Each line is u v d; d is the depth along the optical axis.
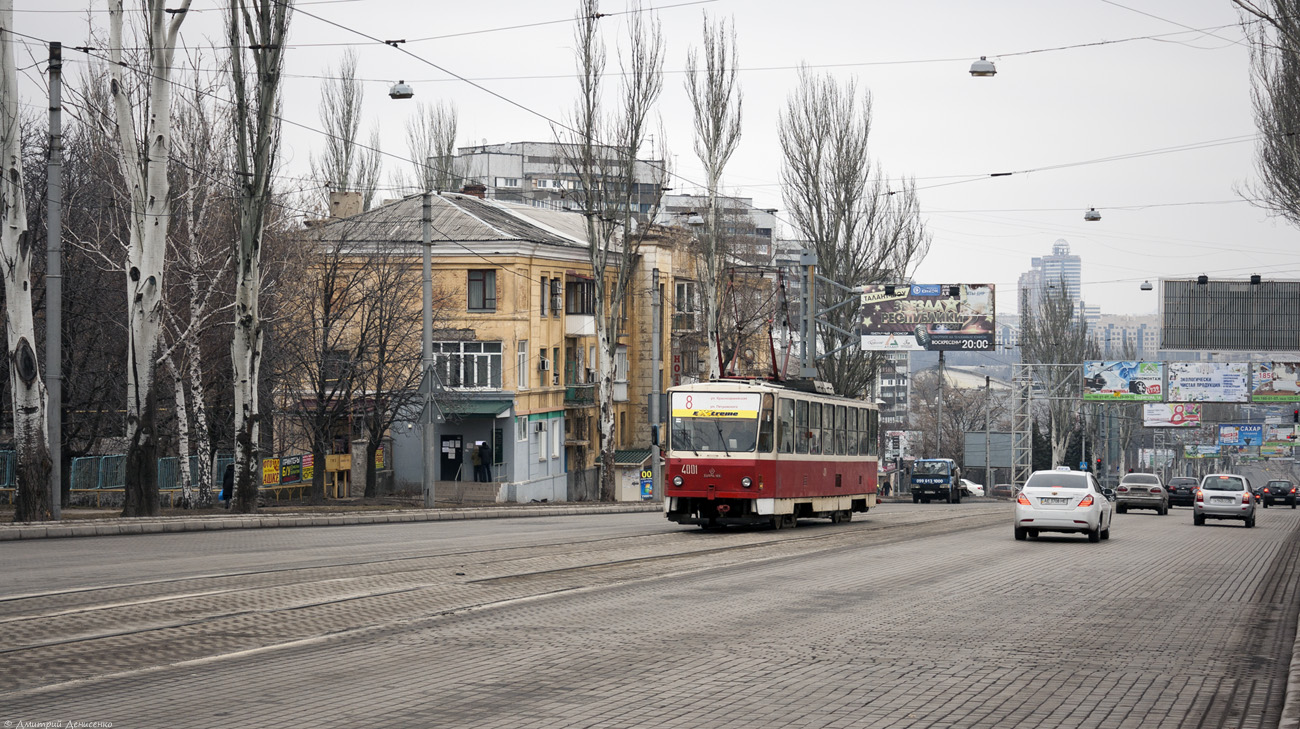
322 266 44.72
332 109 65.88
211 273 42.16
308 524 29.34
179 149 40.06
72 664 9.70
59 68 26.66
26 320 25.59
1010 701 8.90
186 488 39.19
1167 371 71.44
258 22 31.36
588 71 51.62
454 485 54.00
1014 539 27.17
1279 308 54.38
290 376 44.62
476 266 56.09
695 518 31.09
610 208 53.06
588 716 8.19
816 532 28.92
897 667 10.21
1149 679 9.88
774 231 128.50
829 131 59.69
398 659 10.23
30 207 37.78
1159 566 20.56
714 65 54.66
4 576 15.45
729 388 29.59
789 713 8.38
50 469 25.92
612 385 52.78
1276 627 13.13
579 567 18.36
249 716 8.03
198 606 12.91
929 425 128.75
